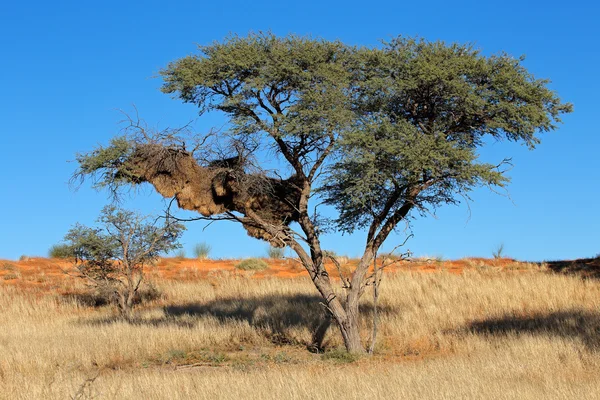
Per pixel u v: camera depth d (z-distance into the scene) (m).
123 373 15.64
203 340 20.92
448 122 19.56
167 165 18.36
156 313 27.08
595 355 15.90
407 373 14.08
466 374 13.66
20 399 12.20
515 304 25.17
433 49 19.67
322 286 19.14
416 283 29.05
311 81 19.12
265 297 28.41
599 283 27.92
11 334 21.98
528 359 15.53
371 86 18.81
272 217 19.98
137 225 28.55
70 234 28.67
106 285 27.69
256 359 19.00
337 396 11.95
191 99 19.67
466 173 17.56
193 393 12.31
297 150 19.41
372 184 17.64
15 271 38.62
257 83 18.08
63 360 17.27
